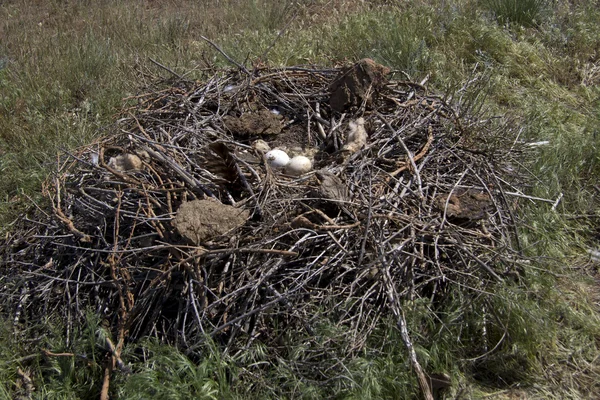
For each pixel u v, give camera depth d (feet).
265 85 14.99
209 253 9.52
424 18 21.11
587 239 12.84
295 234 10.14
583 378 9.68
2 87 19.49
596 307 11.02
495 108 16.79
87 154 13.08
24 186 14.62
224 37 21.89
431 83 18.19
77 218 11.61
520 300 10.01
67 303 10.78
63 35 23.02
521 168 13.69
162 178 11.49
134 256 10.44
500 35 20.22
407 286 9.98
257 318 9.55
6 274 11.82
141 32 23.45
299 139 13.79
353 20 21.48
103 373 9.61
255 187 10.93
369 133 12.89
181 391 8.59
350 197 10.71
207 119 13.52
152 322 9.96
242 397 8.92
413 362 8.92
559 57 20.20
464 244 10.40
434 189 11.55
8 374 9.97
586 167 14.62
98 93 18.57
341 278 10.16
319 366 9.12
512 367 9.71
